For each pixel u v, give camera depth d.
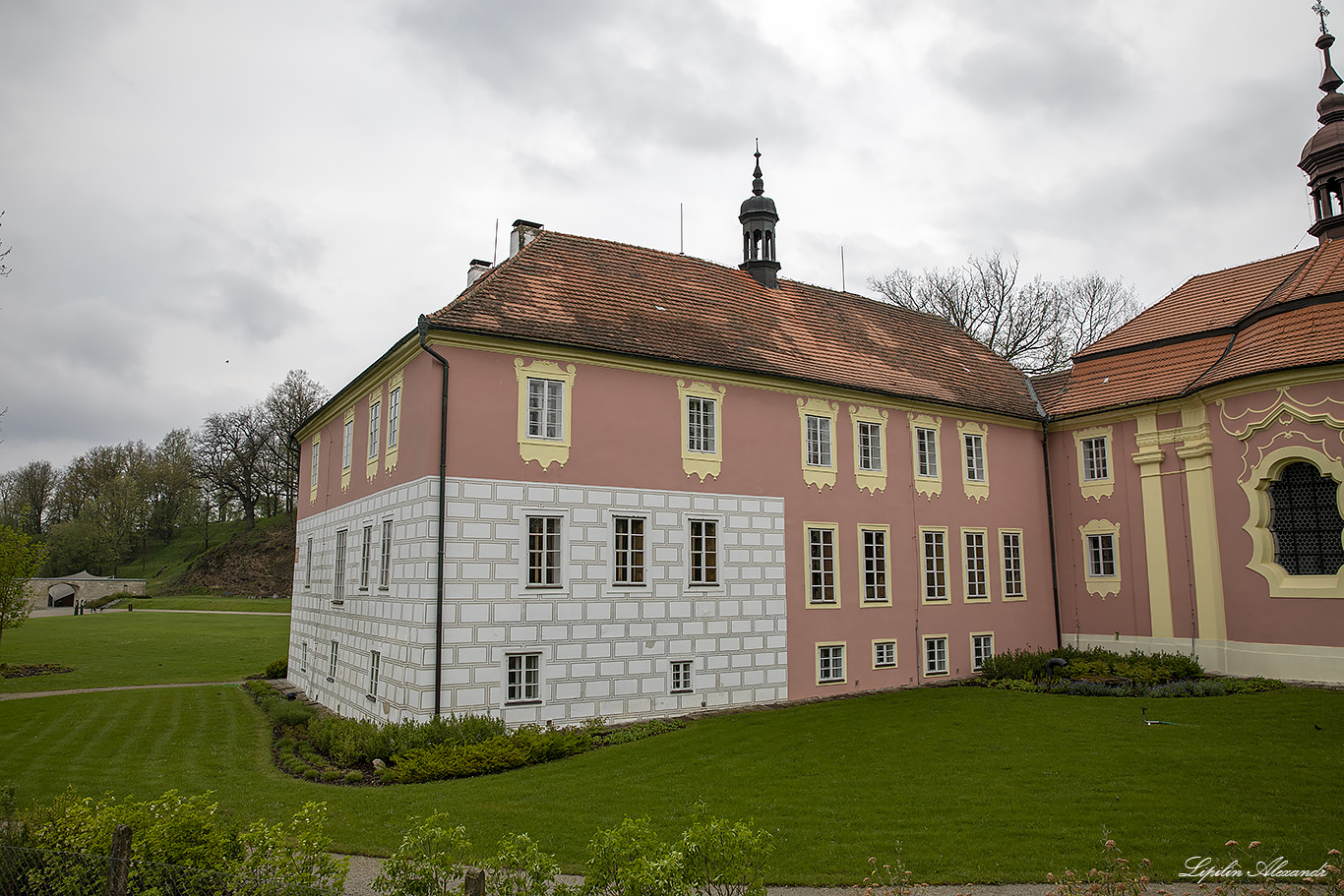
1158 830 10.58
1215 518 24.48
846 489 24.16
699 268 26.22
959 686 24.41
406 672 17.53
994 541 27.66
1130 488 27.08
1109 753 14.74
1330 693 19.84
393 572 18.73
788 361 23.80
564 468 19.02
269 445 92.12
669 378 21.05
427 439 17.52
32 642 41.62
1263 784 12.47
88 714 22.08
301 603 28.39
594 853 6.86
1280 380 22.66
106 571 90.44
